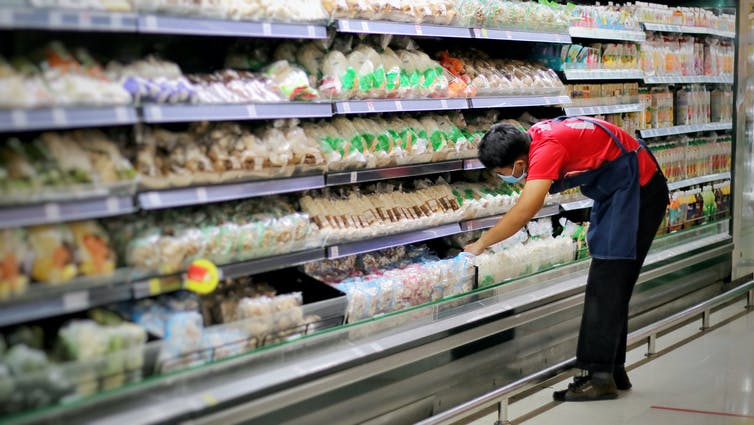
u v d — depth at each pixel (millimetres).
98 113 2471
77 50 2604
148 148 2752
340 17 3361
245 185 3039
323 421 3102
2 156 2330
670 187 5727
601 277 3844
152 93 2660
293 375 2826
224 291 3105
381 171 3674
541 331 4316
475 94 4129
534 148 3684
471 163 4191
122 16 2518
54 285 2395
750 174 6375
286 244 3170
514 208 3633
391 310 3545
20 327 2500
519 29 4312
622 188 3781
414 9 3689
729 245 6066
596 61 4996
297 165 3225
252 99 3016
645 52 5512
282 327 3004
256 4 2992
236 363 2746
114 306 2779
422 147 3855
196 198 2855
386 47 3797
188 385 2607
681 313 4965
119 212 2586
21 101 2242
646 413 3812
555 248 4562
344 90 3424
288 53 3453
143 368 2545
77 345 2418
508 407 3885
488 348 3955
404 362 3268
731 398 4016
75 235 2504
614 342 3857
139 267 2666
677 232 5574
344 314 3266
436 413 3668
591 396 3947
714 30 6156
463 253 3943
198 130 2984
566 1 5184
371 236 3588
